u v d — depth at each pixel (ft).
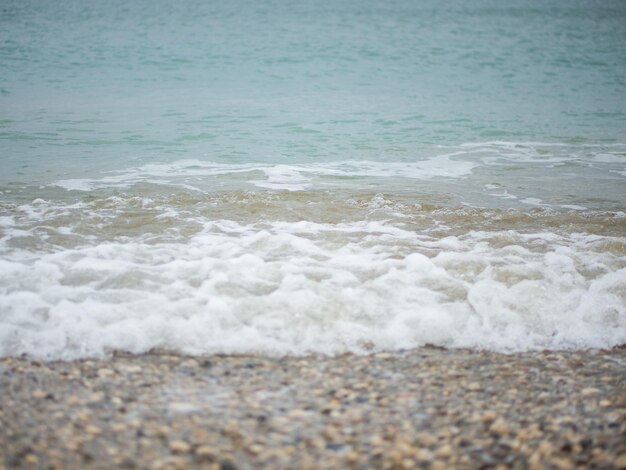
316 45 99.60
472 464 13.34
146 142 44.73
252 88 67.92
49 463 12.92
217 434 14.11
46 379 16.44
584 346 19.63
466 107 60.90
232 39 103.14
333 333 19.33
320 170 38.47
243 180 35.68
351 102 61.62
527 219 29.76
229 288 21.25
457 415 15.17
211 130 48.85
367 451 13.65
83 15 124.36
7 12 122.21
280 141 46.11
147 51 90.53
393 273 22.74
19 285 21.16
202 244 25.23
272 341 18.86
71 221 27.68
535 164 41.16
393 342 19.16
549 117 57.36
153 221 27.99
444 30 120.67
